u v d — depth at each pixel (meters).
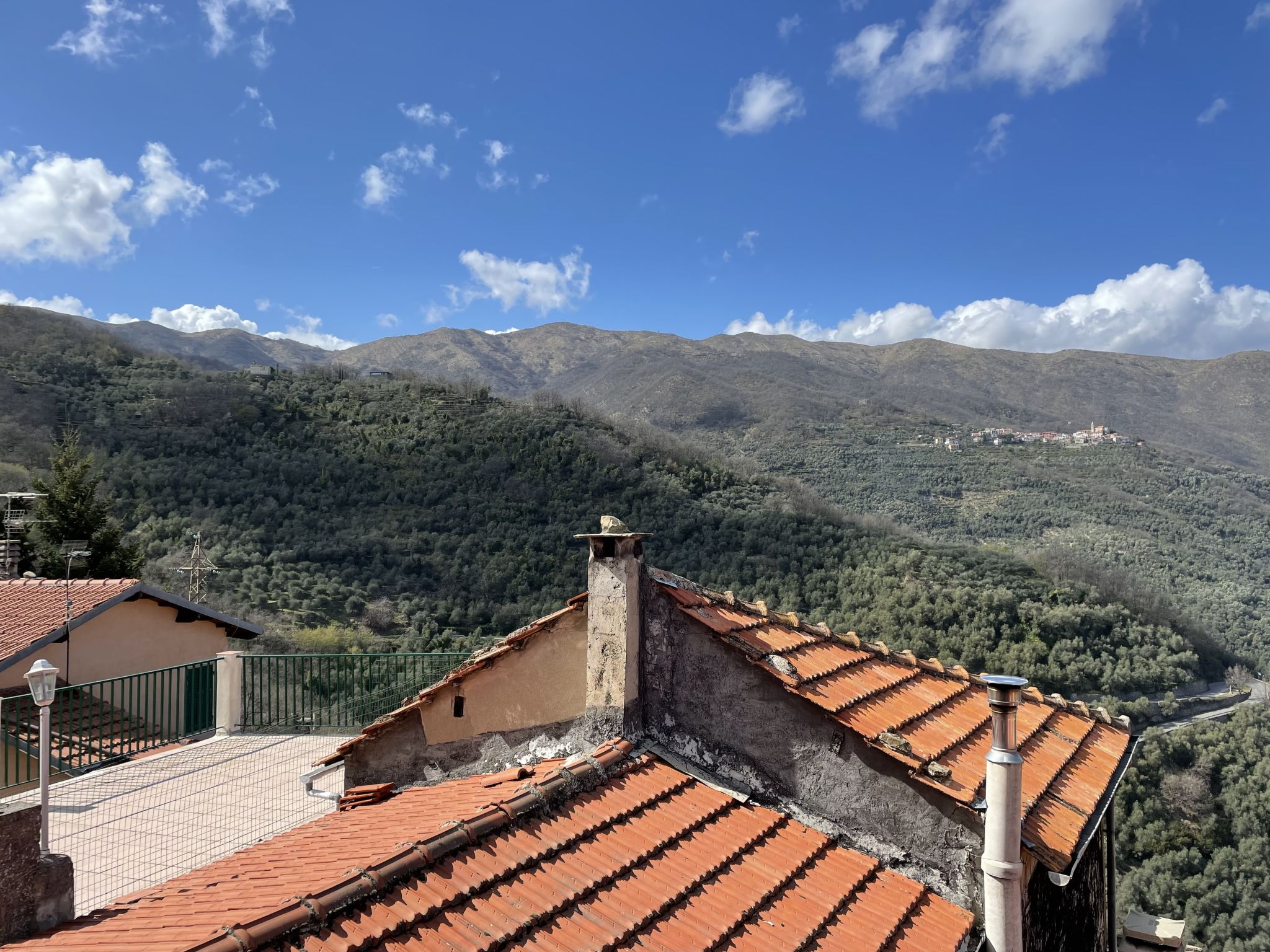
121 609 16.42
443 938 4.38
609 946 4.60
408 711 7.62
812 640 7.78
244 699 14.24
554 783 5.79
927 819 5.86
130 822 9.68
